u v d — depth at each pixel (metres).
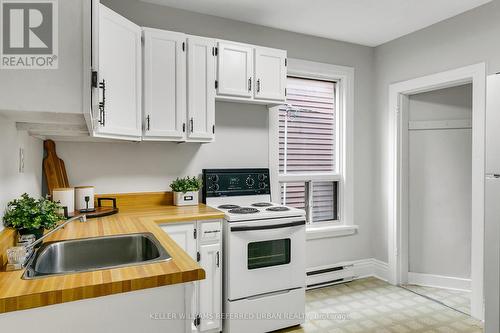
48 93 1.09
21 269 1.18
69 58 1.11
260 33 3.10
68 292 1.02
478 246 2.64
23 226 1.38
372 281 3.50
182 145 2.81
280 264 2.47
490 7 2.61
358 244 3.62
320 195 3.52
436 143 3.33
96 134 1.89
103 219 2.10
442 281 3.29
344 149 3.53
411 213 3.44
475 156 2.68
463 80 2.86
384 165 3.57
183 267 1.24
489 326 2.04
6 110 1.08
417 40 3.21
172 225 2.18
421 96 3.39
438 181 3.33
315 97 3.49
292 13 2.85
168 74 2.40
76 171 2.47
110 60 1.99
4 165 1.38
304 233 2.57
